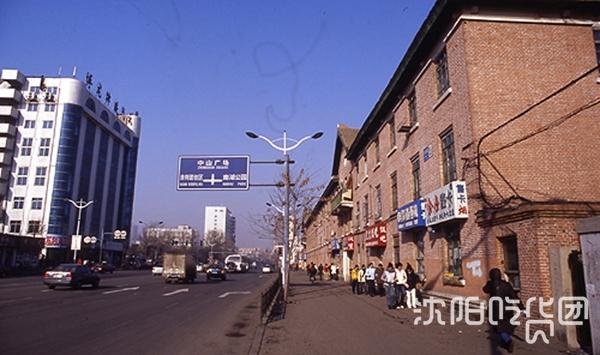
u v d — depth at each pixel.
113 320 12.92
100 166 89.19
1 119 76.62
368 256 29.16
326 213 52.09
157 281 37.03
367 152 29.91
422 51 18.58
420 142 19.27
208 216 161.25
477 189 14.05
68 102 78.25
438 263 17.17
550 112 14.69
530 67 15.02
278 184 22.80
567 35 15.40
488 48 15.09
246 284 34.88
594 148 14.52
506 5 15.38
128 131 102.69
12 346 8.98
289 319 14.00
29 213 74.56
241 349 9.20
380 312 15.70
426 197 17.39
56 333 10.53
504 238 12.63
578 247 10.24
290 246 34.75
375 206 27.28
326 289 27.97
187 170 21.61
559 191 14.09
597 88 15.08
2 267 43.88
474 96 14.70
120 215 100.81
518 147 14.31
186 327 11.98
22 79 78.00
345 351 9.22
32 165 75.94
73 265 26.05
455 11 15.77
